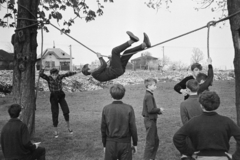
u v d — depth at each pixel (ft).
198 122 9.46
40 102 54.90
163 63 187.83
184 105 13.16
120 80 97.96
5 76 79.66
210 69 15.46
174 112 39.42
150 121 16.15
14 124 12.76
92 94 67.97
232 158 9.23
